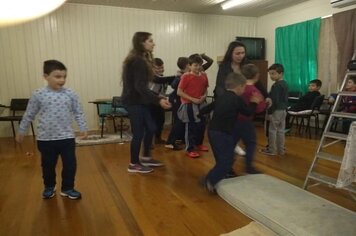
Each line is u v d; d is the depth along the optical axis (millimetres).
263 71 6371
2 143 4738
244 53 2707
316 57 5617
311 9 5652
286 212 1997
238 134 2713
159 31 6227
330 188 2568
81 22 5676
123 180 2846
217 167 2479
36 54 5469
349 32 4891
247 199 2217
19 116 5031
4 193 2549
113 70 6016
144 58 2791
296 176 2924
